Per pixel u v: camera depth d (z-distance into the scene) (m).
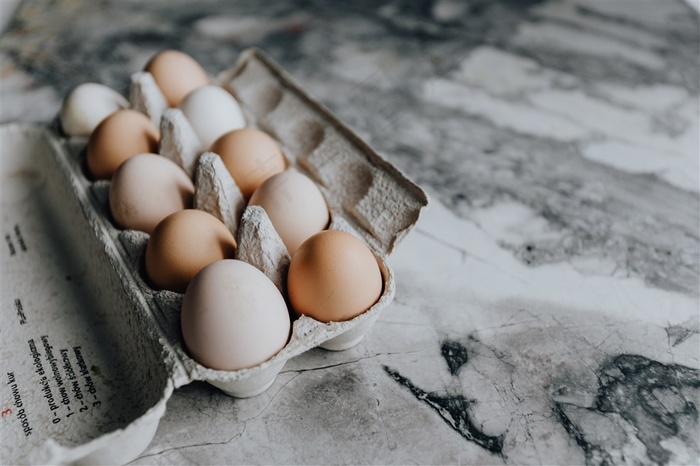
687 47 0.64
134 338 0.35
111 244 0.37
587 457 0.33
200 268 0.34
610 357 0.38
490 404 0.35
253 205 0.36
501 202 0.47
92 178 0.42
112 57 0.59
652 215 0.47
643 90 0.58
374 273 0.34
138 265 0.36
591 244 0.44
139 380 0.34
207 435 0.34
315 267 0.33
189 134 0.40
